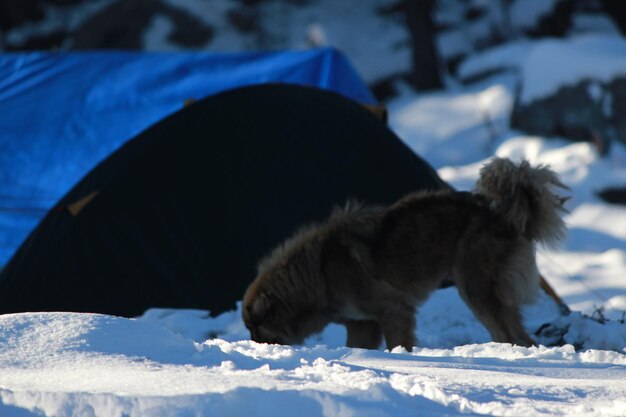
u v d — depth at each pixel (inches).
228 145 609.0
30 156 784.9
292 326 427.8
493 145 1499.8
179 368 223.3
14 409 174.6
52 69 866.1
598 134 1339.8
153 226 578.9
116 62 868.6
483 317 442.0
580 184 1226.0
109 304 560.4
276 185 600.1
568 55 1417.3
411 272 437.1
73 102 824.9
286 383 203.5
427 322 498.9
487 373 247.9
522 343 442.9
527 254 448.5
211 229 581.3
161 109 822.5
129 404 174.7
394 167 619.5
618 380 246.5
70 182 770.8
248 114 622.2
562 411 193.6
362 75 1871.3
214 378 208.1
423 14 1812.3
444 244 443.2
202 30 1911.9
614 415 188.7
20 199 764.0
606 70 1368.1
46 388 197.8
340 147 619.5
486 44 1957.4
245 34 1955.0
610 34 1934.1
